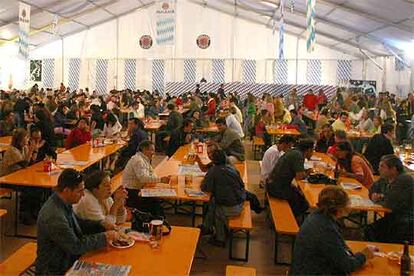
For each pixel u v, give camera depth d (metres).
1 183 4.91
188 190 4.94
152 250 3.05
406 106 12.28
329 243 2.81
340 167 5.95
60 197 3.02
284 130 10.73
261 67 20.64
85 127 8.08
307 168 6.02
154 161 9.98
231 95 16.00
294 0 13.54
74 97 15.20
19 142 5.86
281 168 5.68
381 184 4.75
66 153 6.92
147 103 14.85
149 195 4.65
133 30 20.88
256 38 20.53
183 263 2.84
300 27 18.05
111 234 3.11
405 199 4.34
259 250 5.18
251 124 13.83
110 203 3.92
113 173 7.11
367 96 14.73
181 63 20.94
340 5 12.14
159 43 16.38
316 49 20.20
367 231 4.84
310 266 2.86
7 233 5.33
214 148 5.43
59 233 2.90
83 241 2.96
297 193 5.68
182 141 8.49
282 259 4.91
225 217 4.89
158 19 16.31
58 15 17.02
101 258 2.89
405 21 11.37
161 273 2.68
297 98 17.73
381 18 11.92
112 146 7.75
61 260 3.01
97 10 18.44
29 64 21.05
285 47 20.41
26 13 11.88
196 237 3.36
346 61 20.08
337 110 12.32
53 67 21.17
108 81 21.31
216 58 20.77
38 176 5.24
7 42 17.42
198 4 20.56
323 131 8.42
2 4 13.81
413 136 10.97
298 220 5.66
